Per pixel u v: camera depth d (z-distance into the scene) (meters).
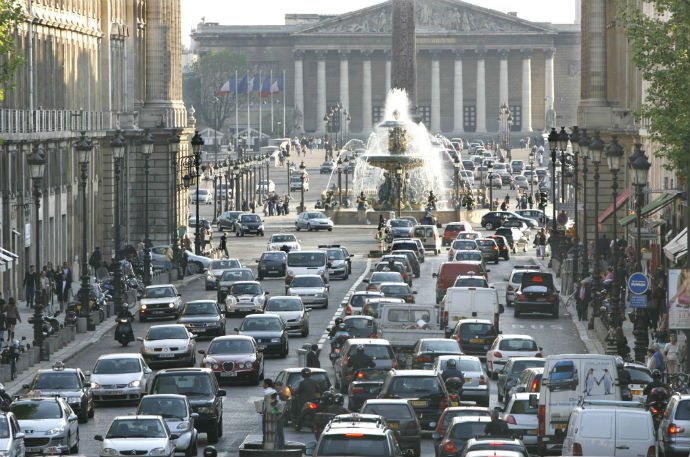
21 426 113.56
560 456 106.88
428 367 147.75
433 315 166.88
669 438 108.62
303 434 123.56
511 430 116.38
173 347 162.75
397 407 108.69
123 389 142.62
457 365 134.75
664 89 153.62
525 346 156.75
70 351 181.12
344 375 142.38
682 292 139.38
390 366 141.88
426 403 120.75
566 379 115.06
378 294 199.50
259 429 130.62
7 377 157.12
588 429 97.31
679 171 151.62
